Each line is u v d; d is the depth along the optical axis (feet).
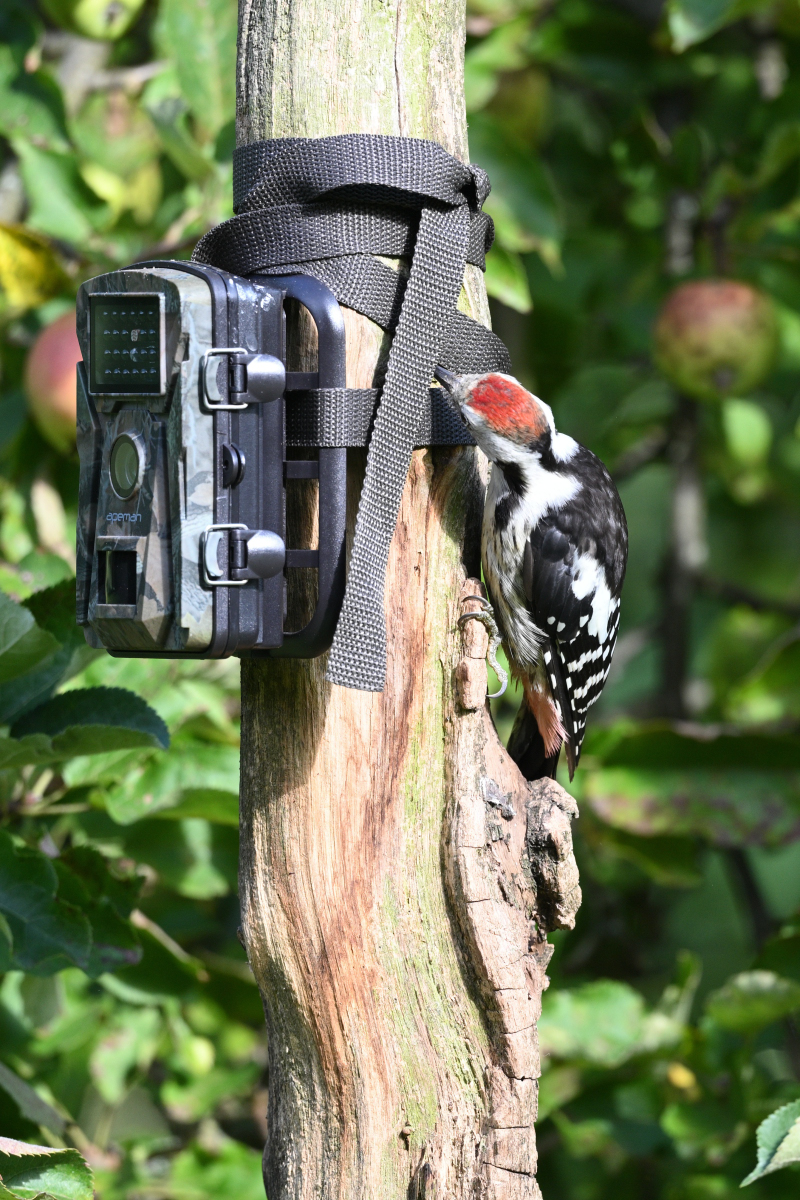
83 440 14.43
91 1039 27.20
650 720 37.24
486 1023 15.42
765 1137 17.34
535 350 34.60
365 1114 15.33
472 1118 15.34
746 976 23.67
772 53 35.58
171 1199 26.73
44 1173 15.87
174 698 23.12
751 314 29.58
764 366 30.07
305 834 15.05
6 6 27.02
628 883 36.27
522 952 15.60
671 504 37.37
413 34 15.28
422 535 15.40
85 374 14.30
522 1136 15.34
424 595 15.39
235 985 27.45
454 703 15.46
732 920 41.52
